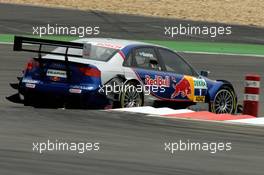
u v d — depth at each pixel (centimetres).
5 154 2816
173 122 3862
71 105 4191
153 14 9656
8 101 4556
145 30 8312
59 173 2544
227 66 6975
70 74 4128
